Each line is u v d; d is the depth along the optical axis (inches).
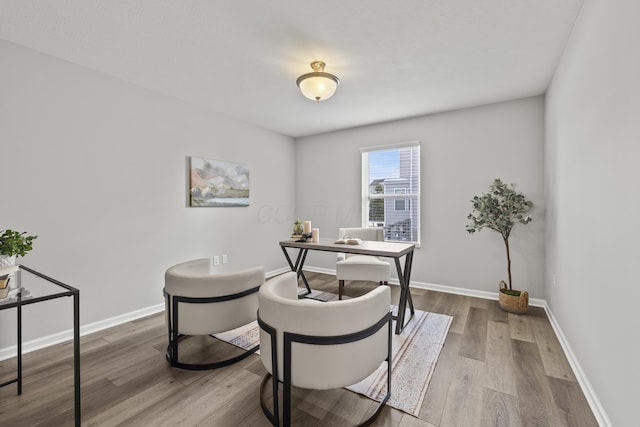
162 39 82.6
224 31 78.6
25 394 67.4
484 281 136.0
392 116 151.0
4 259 56.5
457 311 119.0
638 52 44.2
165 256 122.7
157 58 93.0
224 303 78.7
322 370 54.1
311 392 68.4
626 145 48.8
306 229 129.7
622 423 50.2
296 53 90.0
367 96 124.2
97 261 102.0
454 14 71.9
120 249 108.0
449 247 144.1
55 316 92.2
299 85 96.5
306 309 53.8
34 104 87.7
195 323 77.2
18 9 69.2
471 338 94.9
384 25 76.2
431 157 148.0
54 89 91.7
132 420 59.2
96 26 76.2
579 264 74.5
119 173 107.7
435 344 90.9
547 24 76.0
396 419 59.6
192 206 132.6
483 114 134.8
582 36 70.1
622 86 49.9
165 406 63.4
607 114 56.3
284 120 158.6
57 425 58.2
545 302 120.3
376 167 167.8
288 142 191.9
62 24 75.2
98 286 102.3
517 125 127.4
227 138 149.8
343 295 140.2
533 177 124.3
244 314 82.1
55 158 92.0
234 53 90.0
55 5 67.9
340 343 53.9
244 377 74.2
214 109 141.1
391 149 160.6
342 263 129.1
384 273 126.1
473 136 137.1
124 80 108.8
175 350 78.2
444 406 63.2
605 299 57.7
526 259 126.4
